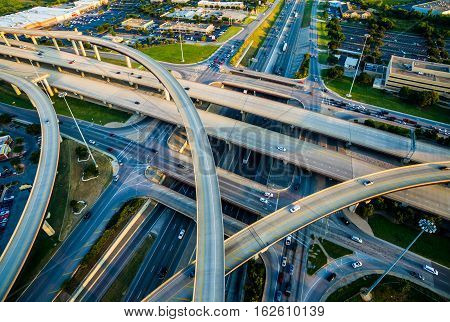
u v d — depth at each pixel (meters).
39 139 148.12
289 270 98.12
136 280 98.38
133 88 191.50
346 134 142.62
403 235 108.75
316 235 108.94
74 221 111.00
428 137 147.75
